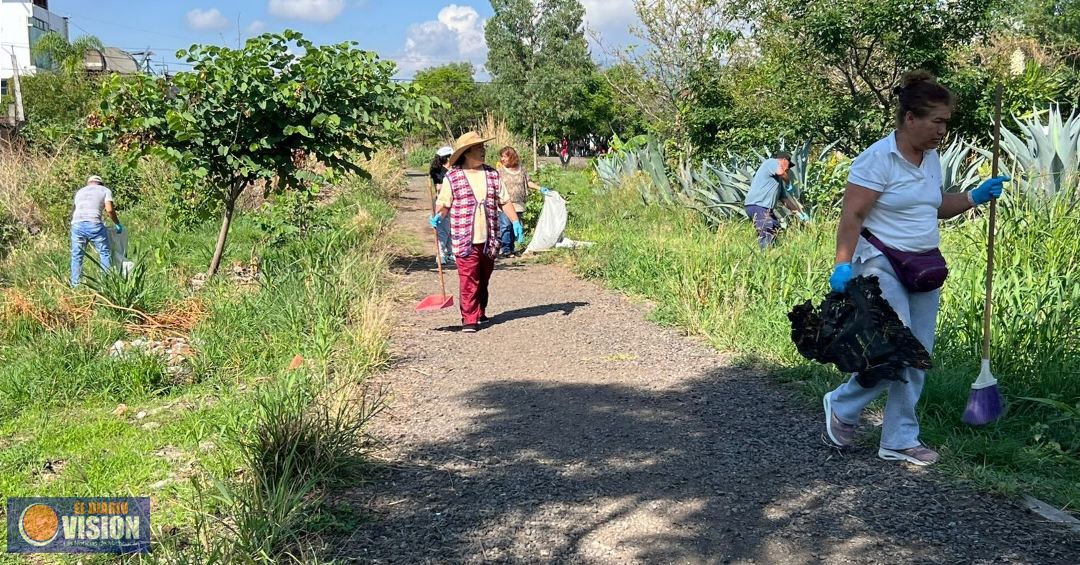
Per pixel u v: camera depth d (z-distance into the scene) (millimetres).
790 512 3420
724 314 6621
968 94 11391
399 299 8414
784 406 4758
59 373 5660
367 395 5191
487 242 6891
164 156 8883
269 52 9219
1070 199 7469
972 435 4027
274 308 7008
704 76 15070
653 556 3096
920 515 3344
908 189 3662
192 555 3049
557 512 3477
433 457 4137
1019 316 4891
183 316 7266
